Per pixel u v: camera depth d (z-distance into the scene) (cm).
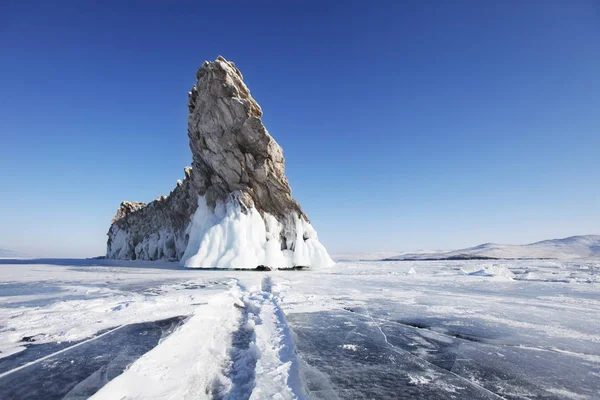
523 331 810
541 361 606
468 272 2583
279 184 3766
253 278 2130
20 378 507
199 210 3859
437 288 1648
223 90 3528
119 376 485
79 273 2677
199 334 754
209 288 1545
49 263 4934
